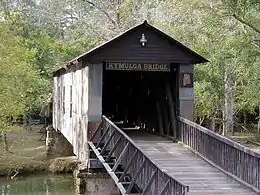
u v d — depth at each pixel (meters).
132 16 30.08
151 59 13.54
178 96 13.98
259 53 15.34
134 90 18.06
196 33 21.52
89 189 12.80
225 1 14.84
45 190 17.44
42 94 31.41
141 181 9.24
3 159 20.92
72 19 36.56
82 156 14.12
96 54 13.19
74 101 16.75
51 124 30.92
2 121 20.73
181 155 11.91
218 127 31.50
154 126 16.06
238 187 9.20
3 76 20.33
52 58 33.44
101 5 32.97
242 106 25.22
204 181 9.58
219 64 18.17
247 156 9.35
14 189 17.70
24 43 29.45
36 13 37.50
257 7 14.35
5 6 35.28
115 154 11.57
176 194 7.28
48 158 21.55
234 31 16.50
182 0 21.50
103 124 13.15
